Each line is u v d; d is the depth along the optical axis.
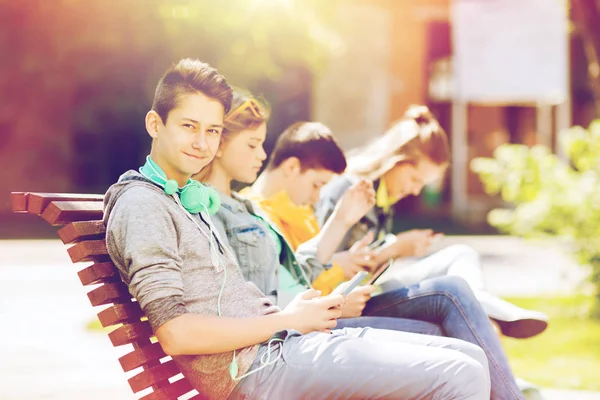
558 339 8.12
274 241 4.11
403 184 5.39
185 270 3.15
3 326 8.48
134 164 23.67
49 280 11.72
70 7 19.09
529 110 24.67
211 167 4.03
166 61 16.53
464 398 3.06
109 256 3.20
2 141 22.98
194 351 2.99
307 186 4.80
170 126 3.24
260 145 4.09
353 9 23.47
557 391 6.07
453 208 24.48
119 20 17.81
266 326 3.13
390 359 3.08
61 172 23.45
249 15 15.07
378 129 23.88
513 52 21.47
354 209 4.35
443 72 24.12
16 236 18.08
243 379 3.13
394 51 23.91
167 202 3.15
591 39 10.02
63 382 6.18
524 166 9.89
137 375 3.14
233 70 15.32
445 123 24.41
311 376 3.09
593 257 9.55
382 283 4.79
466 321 4.07
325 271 4.41
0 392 5.86
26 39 20.42
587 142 9.85
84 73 20.86
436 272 4.97
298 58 16.05
